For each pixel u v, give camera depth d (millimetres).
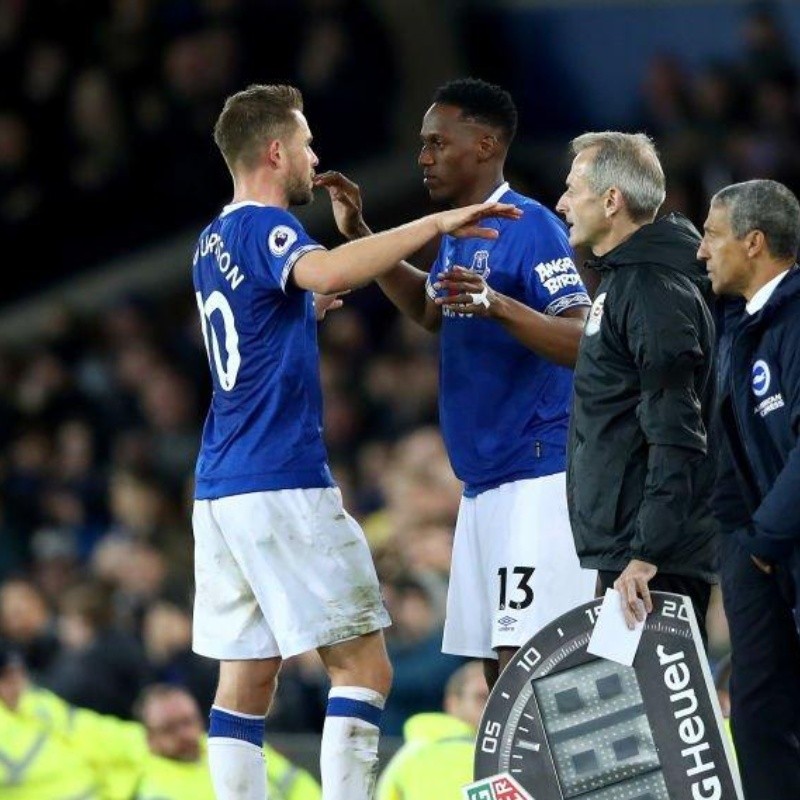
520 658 20828
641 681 20484
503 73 57156
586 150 21906
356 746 21719
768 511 20297
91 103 58812
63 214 59625
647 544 20484
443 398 23703
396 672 35781
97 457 52781
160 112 58688
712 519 21312
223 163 58594
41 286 59906
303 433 21906
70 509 50594
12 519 51000
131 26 58688
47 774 35312
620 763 20484
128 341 55781
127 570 44375
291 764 34406
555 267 22969
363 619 21844
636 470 21016
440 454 42094
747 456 21266
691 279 21047
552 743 20656
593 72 55188
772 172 51469
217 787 22391
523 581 23000
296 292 21609
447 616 23812
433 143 23391
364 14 58031
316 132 57406
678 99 53344
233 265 21766
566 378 23359
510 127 23531
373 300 53875
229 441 22094
